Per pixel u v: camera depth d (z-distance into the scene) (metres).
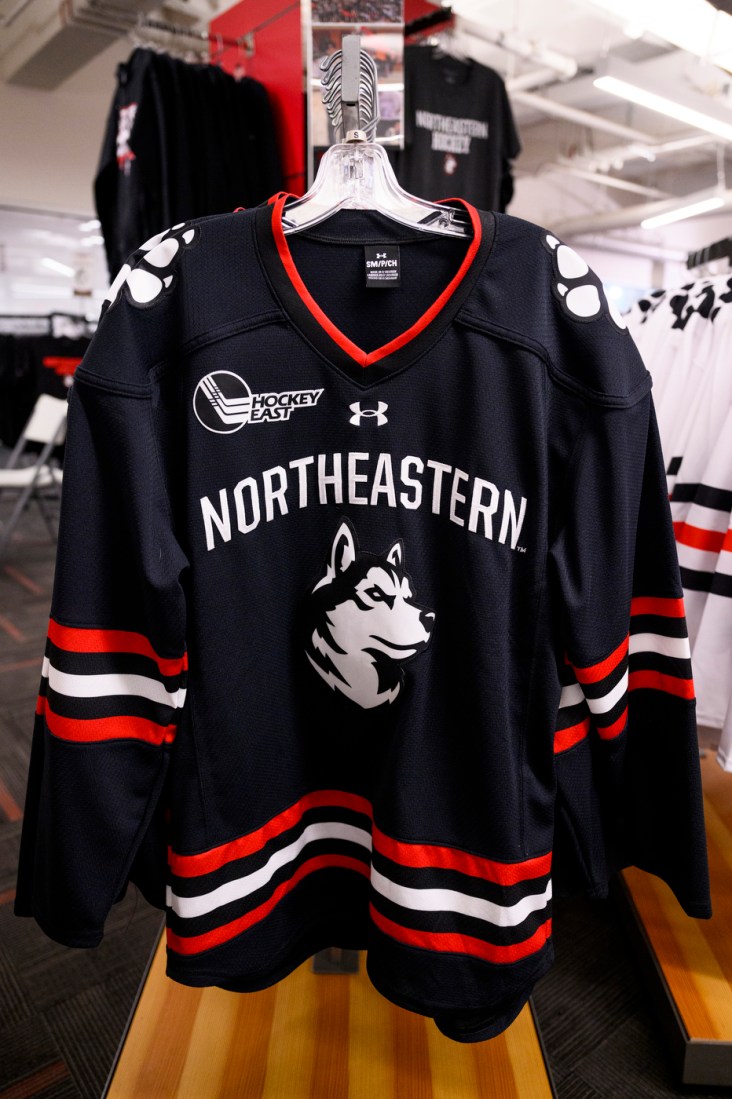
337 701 0.83
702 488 1.41
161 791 0.78
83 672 0.73
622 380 0.74
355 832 0.89
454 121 2.33
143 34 2.63
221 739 0.78
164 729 0.76
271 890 0.84
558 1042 1.33
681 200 5.54
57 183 5.35
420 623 0.78
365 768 0.86
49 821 0.75
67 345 5.73
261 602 0.79
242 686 0.79
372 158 0.74
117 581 0.74
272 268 0.72
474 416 0.73
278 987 1.25
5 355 5.78
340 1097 1.08
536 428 0.72
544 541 0.75
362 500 0.77
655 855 0.89
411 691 0.78
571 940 1.57
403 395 0.74
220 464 0.74
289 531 0.79
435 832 0.80
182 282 0.71
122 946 1.54
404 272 0.75
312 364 0.74
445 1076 1.10
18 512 4.11
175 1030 1.17
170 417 0.74
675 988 1.30
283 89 2.24
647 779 0.88
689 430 1.48
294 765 0.85
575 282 0.73
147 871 0.83
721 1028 1.22
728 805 1.78
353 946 0.91
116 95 2.29
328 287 0.75
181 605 0.72
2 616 3.36
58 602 0.73
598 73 2.78
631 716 0.88
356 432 0.75
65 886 0.74
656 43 4.72
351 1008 1.22
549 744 0.79
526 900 0.79
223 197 2.22
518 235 0.73
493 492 0.73
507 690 0.77
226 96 2.20
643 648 0.85
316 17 1.28
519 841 0.78
